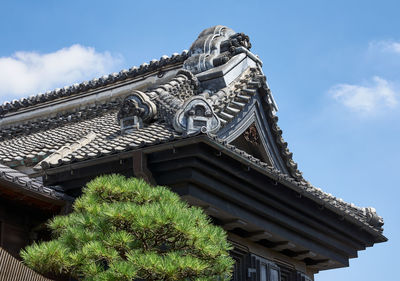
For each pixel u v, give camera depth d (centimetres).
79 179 1079
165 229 793
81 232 802
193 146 994
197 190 1059
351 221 1402
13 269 781
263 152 1300
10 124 1725
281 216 1257
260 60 1490
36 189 1027
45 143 1370
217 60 1402
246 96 1245
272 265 1353
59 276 995
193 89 1340
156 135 1069
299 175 1353
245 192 1148
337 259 1484
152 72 1596
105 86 1639
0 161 1276
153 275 772
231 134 1191
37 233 1108
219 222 1170
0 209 1051
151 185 1027
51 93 1691
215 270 813
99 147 1101
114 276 744
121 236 780
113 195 852
